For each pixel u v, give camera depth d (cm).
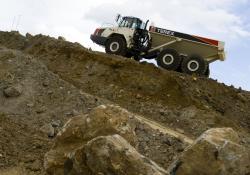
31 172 1232
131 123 1131
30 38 2953
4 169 1237
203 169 1014
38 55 2592
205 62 2570
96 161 873
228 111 2222
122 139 902
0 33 3164
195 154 1031
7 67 1962
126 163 856
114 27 2778
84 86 2241
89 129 1076
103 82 2273
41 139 1452
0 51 2091
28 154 1334
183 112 2052
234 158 1013
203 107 2098
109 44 2750
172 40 2681
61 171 1041
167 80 2225
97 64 2384
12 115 1641
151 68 2295
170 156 1416
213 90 2328
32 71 1947
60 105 1725
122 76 2288
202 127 1947
